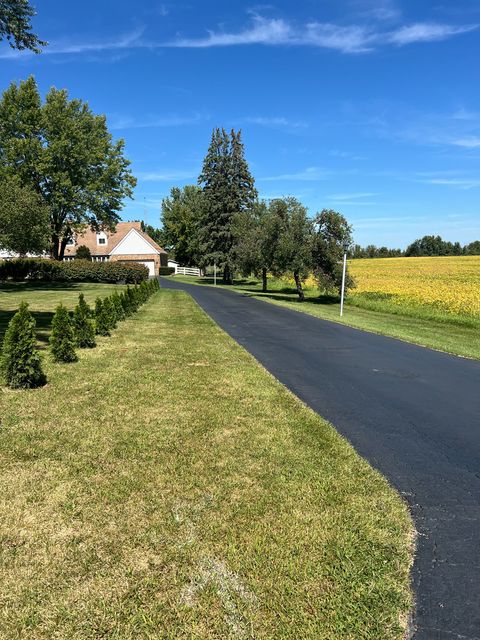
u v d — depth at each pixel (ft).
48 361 26.43
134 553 9.27
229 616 7.75
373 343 37.17
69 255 186.50
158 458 13.67
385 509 11.32
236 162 153.28
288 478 12.69
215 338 36.52
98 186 118.62
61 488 11.76
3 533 9.81
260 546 9.57
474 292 84.02
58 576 8.57
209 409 18.40
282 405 19.22
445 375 26.48
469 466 14.16
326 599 8.19
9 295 81.10
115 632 7.38
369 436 16.47
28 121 111.24
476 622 7.83
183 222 206.90
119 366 25.61
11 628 7.41
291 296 97.71
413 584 8.72
